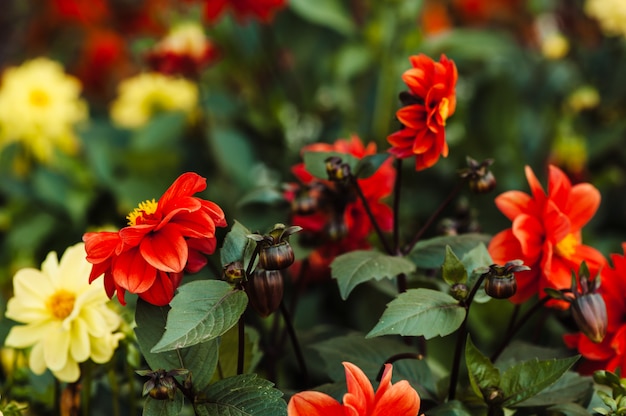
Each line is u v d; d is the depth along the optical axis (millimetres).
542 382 1092
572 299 1109
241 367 1115
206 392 1073
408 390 1012
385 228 1310
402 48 2055
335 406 1007
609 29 2346
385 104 2066
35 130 2150
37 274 1209
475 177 1188
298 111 2230
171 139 2209
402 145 1157
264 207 1418
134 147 2193
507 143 2043
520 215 1155
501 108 2059
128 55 2896
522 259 1172
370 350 1198
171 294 1068
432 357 1437
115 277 1046
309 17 2027
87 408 1228
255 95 2238
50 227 2051
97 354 1184
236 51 2209
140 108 2383
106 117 2670
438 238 1219
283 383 1391
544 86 2352
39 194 2047
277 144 2117
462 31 2137
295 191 1316
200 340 1038
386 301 1535
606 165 2242
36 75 2172
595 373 1113
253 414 1055
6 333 1225
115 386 1237
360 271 1152
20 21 3002
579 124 2270
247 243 1090
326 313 1658
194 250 1100
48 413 1291
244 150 2055
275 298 1069
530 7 2664
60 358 1175
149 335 1077
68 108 2189
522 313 1563
